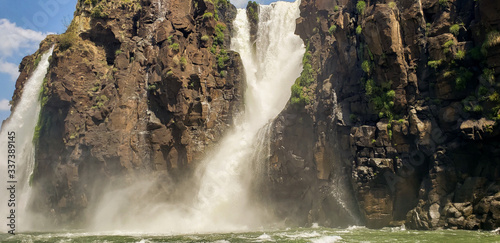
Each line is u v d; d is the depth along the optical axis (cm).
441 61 3778
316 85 5341
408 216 3797
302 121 5206
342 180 4428
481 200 3341
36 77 7031
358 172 4094
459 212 3428
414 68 3981
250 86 6556
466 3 3841
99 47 6562
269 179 5359
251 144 5812
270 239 3366
